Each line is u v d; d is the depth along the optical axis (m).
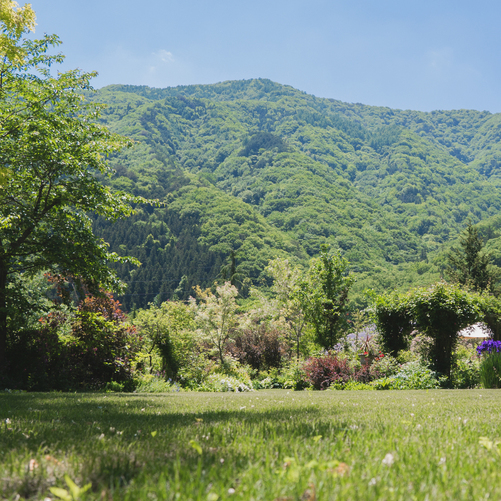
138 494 1.23
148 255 114.56
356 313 20.70
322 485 1.27
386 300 13.53
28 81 13.94
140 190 134.88
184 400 5.49
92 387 10.53
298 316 22.97
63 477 1.44
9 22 9.02
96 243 13.05
